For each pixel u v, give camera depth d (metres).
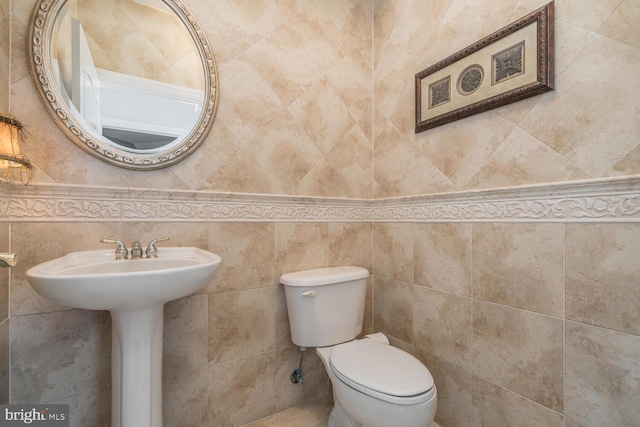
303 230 1.58
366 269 1.70
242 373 1.42
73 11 1.15
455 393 1.35
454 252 1.36
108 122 1.18
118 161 1.18
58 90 1.10
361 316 1.53
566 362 1.01
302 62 1.60
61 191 1.10
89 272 0.97
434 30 1.47
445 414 1.39
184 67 1.31
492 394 1.21
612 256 0.91
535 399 1.08
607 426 0.92
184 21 1.31
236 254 1.41
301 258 1.57
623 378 0.89
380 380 1.01
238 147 1.42
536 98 1.09
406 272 1.59
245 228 1.43
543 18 1.05
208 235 1.35
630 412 0.87
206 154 1.35
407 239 1.59
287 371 1.53
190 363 1.30
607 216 0.92
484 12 1.26
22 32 1.07
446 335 1.39
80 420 1.12
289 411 1.52
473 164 1.29
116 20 1.22
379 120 1.78
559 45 1.03
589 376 0.96
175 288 0.86
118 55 1.21
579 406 0.98
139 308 0.91
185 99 1.31
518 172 1.14
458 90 1.34
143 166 1.22
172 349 1.26
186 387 1.29
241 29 1.44
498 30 1.20
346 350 1.26
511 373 1.15
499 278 1.19
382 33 1.77
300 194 1.58
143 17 1.26
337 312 1.44
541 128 1.08
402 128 1.63
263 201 1.47
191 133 1.31
